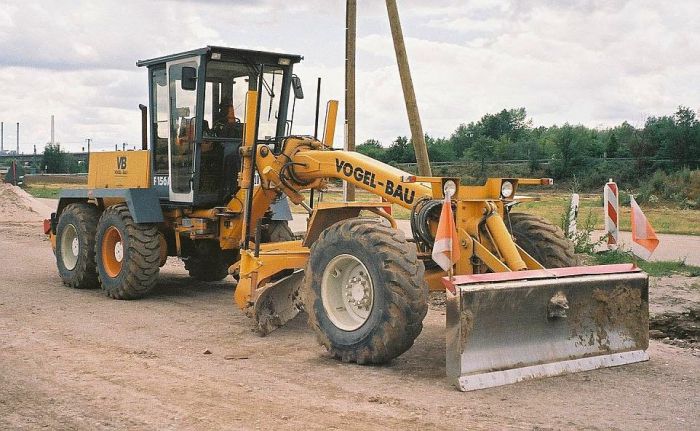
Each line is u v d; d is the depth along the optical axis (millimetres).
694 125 40812
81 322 9391
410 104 13117
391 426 5520
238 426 5508
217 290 12055
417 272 7102
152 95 11547
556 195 34125
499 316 6727
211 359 7594
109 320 9555
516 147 48781
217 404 6047
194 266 12820
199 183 10828
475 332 6590
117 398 6191
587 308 7273
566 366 7027
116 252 11273
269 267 8758
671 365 7410
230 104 10930
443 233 6559
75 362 7355
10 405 5996
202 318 9766
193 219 11016
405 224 21328
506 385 6633
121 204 11523
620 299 7461
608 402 6191
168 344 8258
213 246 11867
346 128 14148
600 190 36875
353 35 14078
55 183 49500
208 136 10805
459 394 6371
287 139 9547
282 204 11312
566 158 41656
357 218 7789
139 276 10914
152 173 11547
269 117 11156
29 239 19453
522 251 7629
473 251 7441
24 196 29094
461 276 6613
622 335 7512
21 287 12125
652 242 7652
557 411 5930
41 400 6125
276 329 9023
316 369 7207
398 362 7469
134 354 7750
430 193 8094
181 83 10672
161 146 11414
